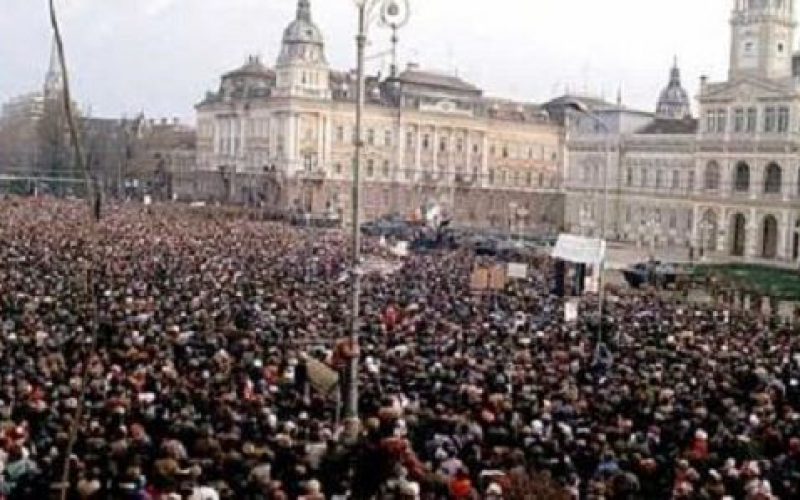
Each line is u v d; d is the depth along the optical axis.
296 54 161.75
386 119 167.88
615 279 84.06
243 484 17.42
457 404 24.44
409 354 30.50
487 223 174.12
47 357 26.34
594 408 25.14
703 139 130.00
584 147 148.50
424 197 169.62
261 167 167.12
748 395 28.58
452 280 58.56
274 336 33.09
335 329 35.88
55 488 11.90
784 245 120.94
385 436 20.64
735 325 49.03
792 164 120.44
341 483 18.75
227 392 23.61
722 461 21.03
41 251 58.97
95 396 22.16
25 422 19.98
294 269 59.56
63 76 8.52
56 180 145.75
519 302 50.03
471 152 176.38
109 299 37.97
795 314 63.62
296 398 24.41
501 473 18.23
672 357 34.81
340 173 165.12
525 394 25.61
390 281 54.72
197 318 35.91
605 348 35.09
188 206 139.50
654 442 22.25
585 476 20.19
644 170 140.25
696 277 80.31
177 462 17.45
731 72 130.38
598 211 146.25
